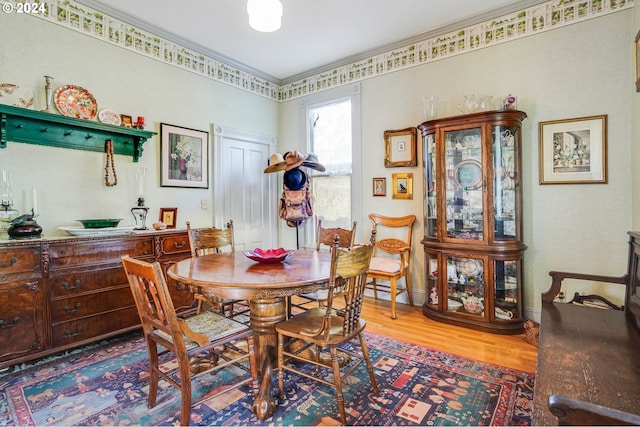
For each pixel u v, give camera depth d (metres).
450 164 2.91
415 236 3.39
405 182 3.43
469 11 2.88
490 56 2.95
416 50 3.34
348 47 3.54
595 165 2.53
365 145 3.72
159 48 3.18
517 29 2.81
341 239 2.63
